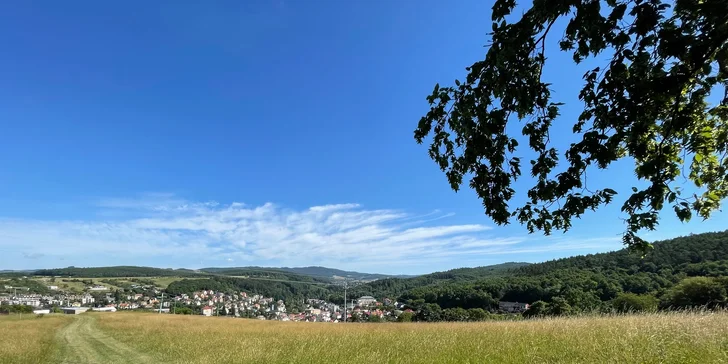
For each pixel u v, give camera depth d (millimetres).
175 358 14047
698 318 9898
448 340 12328
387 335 15391
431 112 5309
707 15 3072
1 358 16172
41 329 31016
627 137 3816
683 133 4461
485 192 4809
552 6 3717
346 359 10773
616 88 3721
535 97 4281
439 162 5402
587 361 7602
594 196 3994
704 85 4031
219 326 28688
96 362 14844
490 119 4449
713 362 6551
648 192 3566
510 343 10617
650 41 3393
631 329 9289
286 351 12766
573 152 3998
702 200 4340
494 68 4414
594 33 3598
